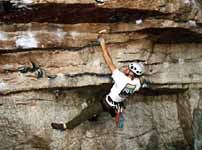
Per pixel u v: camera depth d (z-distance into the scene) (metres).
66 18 6.48
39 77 7.05
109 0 6.21
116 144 7.82
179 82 7.83
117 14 6.54
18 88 7.02
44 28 6.60
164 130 8.21
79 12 6.34
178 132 8.27
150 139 8.07
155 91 7.99
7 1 5.86
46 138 7.34
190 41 7.64
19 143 7.24
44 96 7.31
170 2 6.57
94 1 6.15
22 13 6.17
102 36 6.93
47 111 7.35
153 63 7.60
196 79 7.91
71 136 7.51
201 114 7.86
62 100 7.46
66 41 6.80
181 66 7.82
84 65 7.14
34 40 6.63
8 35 6.48
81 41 6.88
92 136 7.67
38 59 6.94
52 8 6.14
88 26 6.74
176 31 7.11
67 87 7.19
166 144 8.19
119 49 7.21
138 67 6.61
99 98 7.27
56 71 7.08
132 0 6.31
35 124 7.28
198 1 6.99
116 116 6.86
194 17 6.89
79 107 7.55
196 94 8.02
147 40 7.27
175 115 8.30
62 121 7.41
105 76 7.28
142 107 8.13
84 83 7.21
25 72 6.97
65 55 7.00
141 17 6.72
